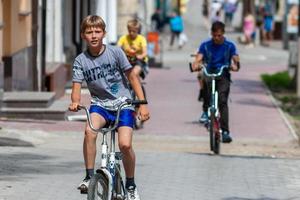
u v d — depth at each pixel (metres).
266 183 17.20
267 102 36.22
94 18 13.08
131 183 13.37
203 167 18.89
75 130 24.83
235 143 25.27
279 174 18.30
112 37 39.47
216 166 19.11
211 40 21.91
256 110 33.31
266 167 19.17
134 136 25.78
